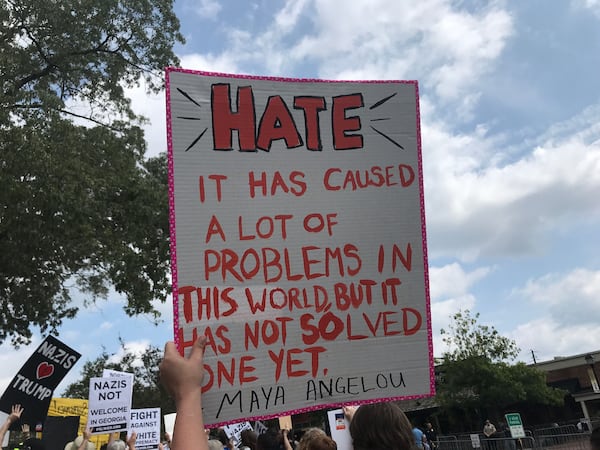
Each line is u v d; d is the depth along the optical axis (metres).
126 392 6.49
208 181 3.18
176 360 1.89
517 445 20.97
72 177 13.27
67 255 14.09
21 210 12.34
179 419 1.77
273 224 3.23
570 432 26.06
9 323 14.61
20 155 12.24
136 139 16.80
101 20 15.48
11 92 13.45
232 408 2.95
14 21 14.97
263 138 3.33
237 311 3.07
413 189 3.48
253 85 3.36
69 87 16.45
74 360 5.66
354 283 3.27
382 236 3.38
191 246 3.09
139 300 16.11
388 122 3.53
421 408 35.12
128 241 15.89
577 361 35.91
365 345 3.21
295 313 3.15
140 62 16.94
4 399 5.41
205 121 3.25
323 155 3.40
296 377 3.07
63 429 7.36
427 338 3.30
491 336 31.28
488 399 29.95
